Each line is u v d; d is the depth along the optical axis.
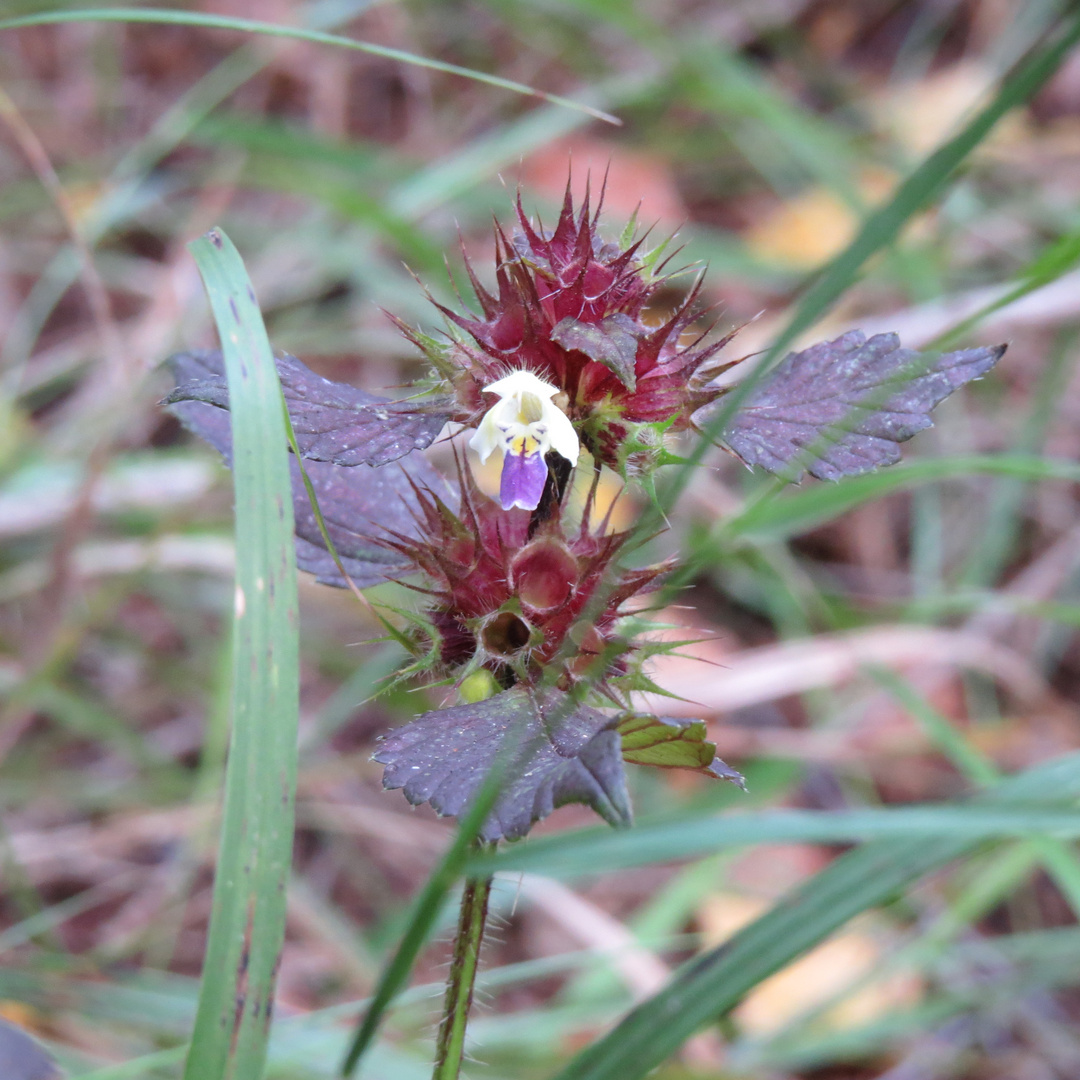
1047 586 0.55
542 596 0.31
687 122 0.72
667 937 0.42
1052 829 0.33
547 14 0.71
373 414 0.30
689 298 0.31
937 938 0.41
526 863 0.31
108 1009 0.38
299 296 0.60
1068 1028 0.45
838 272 0.31
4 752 0.43
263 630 0.30
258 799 0.29
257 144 0.57
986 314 0.36
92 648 0.52
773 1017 0.44
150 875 0.47
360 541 0.33
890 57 0.78
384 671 0.47
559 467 0.31
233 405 0.30
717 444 0.31
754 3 0.79
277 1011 0.41
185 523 0.48
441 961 0.44
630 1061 0.34
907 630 0.50
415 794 0.29
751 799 0.48
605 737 0.29
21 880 0.40
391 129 0.73
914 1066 0.44
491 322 0.31
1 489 0.49
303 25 0.59
